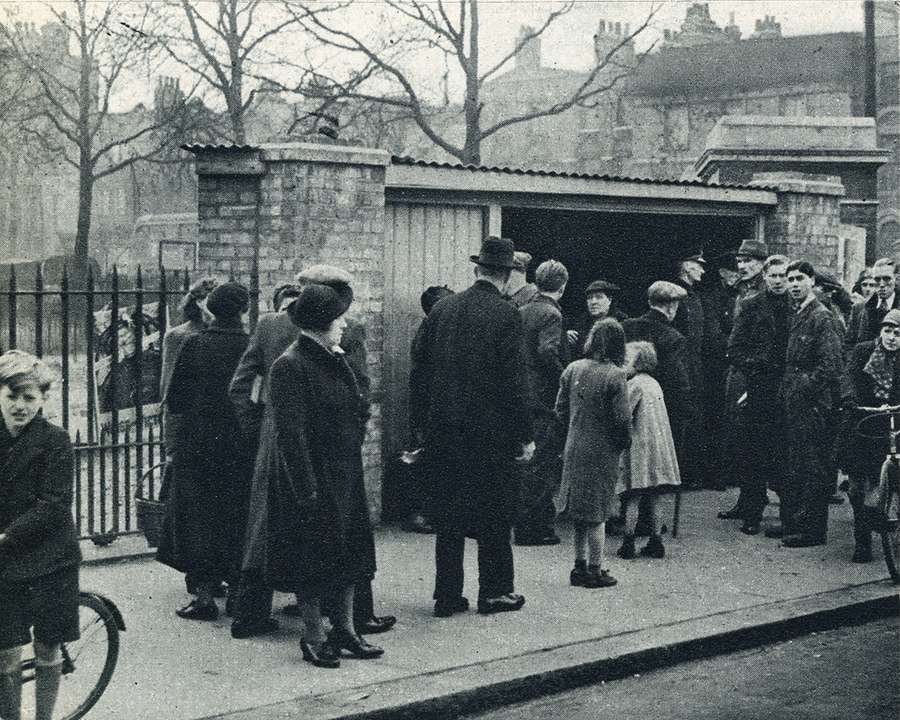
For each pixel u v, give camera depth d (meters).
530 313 9.33
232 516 7.11
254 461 7.02
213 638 6.77
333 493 6.18
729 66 60.38
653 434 8.92
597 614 7.36
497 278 7.37
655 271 14.09
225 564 7.10
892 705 5.96
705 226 13.45
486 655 6.47
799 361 9.48
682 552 9.24
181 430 7.14
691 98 60.16
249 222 9.54
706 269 12.64
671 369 9.73
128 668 6.18
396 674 6.12
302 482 6.05
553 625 7.10
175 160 33.59
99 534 9.04
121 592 7.82
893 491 8.36
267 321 6.89
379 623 6.93
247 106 29.45
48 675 5.02
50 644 4.96
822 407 9.44
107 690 5.81
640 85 60.75
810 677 6.49
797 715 5.80
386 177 9.96
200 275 9.67
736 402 10.45
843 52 59.25
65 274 8.74
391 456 10.38
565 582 8.22
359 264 9.69
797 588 8.10
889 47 46.03
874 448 8.78
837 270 13.02
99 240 48.06
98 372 15.02
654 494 8.97
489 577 7.41
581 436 7.95
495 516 7.31
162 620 7.15
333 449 6.20
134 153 36.19
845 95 58.91
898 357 8.80
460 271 10.62
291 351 6.17
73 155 41.28
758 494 9.95
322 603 7.20
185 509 7.14
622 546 9.02
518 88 61.34
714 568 8.69
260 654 6.46
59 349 20.83
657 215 13.67
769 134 25.92
